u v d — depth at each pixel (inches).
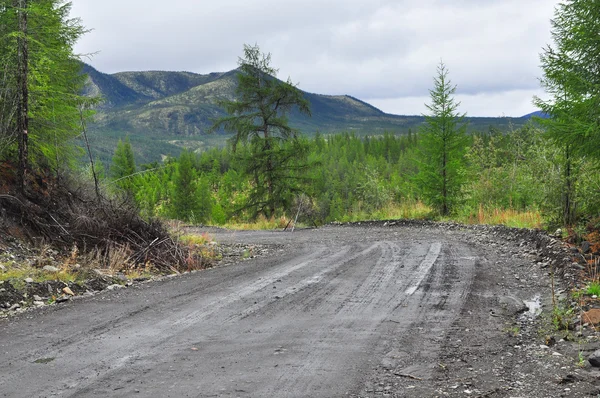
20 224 444.1
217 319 251.9
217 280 363.6
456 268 382.6
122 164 2279.8
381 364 184.5
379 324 239.0
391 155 5812.0
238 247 598.2
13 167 510.3
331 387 162.6
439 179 872.3
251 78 1131.3
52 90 549.0
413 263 410.6
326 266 410.3
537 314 255.1
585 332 215.8
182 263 459.2
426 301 284.0
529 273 358.6
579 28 390.6
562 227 487.8
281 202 1159.6
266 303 285.4
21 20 473.7
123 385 164.7
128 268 418.6
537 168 566.9
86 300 300.4
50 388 162.4
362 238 637.3
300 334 224.2
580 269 337.4
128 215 487.5
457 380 169.0
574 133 393.1
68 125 590.6
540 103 431.8
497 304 275.6
